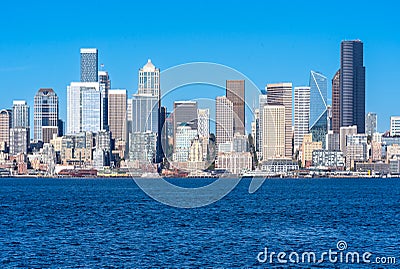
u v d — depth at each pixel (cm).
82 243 8150
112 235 8981
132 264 6662
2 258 7050
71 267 6550
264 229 9700
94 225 10456
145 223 10638
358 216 12344
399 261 6850
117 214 12681
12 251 7512
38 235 9094
